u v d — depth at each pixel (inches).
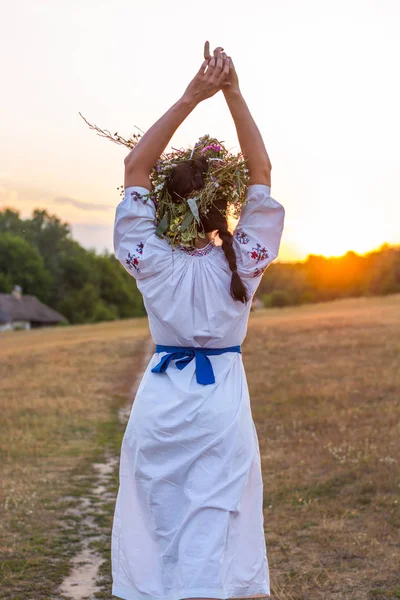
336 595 188.9
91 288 3718.0
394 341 869.8
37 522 264.4
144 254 120.7
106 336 1368.1
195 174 122.7
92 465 375.9
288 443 397.1
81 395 663.1
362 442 377.4
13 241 3656.5
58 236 4025.6
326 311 1614.2
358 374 647.8
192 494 115.8
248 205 123.6
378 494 279.9
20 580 204.5
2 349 1288.1
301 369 711.1
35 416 545.0
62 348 1135.0
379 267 3358.8
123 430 493.4
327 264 3513.8
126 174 124.9
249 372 718.5
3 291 3467.0
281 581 200.4
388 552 220.8
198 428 117.6
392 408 473.4
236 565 115.9
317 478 314.8
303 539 237.3
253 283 122.5
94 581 204.7
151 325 125.6
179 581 112.7
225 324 121.3
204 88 123.0
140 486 121.0
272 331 1093.1
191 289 120.3
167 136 123.6
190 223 120.5
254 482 121.0
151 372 123.6
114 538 123.2
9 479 338.3
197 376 119.9
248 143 125.6
